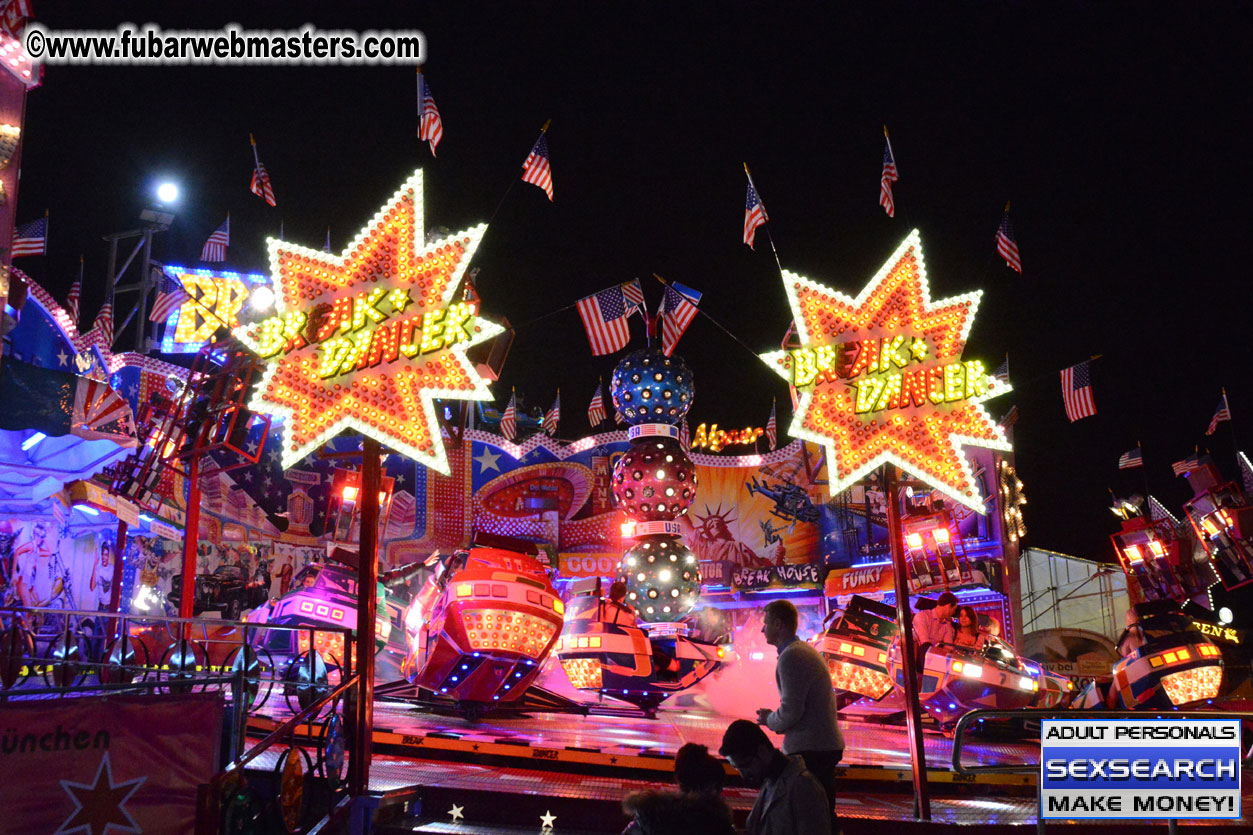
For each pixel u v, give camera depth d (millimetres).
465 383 7746
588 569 23156
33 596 15969
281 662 11812
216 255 18734
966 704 12406
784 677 6117
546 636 10719
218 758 6012
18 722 4852
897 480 8891
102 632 10797
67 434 9898
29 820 4848
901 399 8906
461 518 22797
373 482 7664
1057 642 25312
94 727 5219
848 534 23703
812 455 23875
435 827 7336
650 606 12375
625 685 12414
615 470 12742
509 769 9070
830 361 8992
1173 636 12180
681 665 12578
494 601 10484
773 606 6430
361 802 7066
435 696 12430
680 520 24188
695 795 4039
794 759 5062
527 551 11211
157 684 5891
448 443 8133
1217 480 20141
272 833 5930
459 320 7805
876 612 13305
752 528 24328
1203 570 19625
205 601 18734
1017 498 22219
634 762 8906
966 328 9156
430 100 9609
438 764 9211
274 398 7508
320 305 7727
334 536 12273
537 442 23797
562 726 11492
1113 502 24984
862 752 10484
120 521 13211
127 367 17906
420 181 8000
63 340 16031
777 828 4906
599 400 25344
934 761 9781
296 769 6293
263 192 13945
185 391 10914
